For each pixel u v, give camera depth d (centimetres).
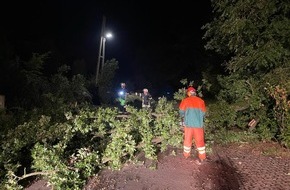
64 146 665
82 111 841
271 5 1096
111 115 867
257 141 1080
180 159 851
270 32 1129
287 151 970
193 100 842
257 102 1140
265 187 693
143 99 1446
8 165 592
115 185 670
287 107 982
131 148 764
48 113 839
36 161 624
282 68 1083
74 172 618
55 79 1595
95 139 880
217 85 1592
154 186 670
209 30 1338
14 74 1147
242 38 1176
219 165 822
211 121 1103
